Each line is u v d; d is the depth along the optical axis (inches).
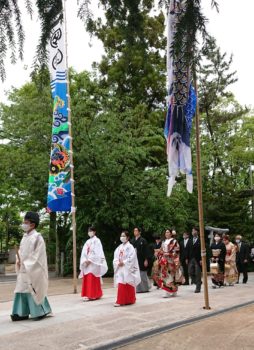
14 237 1603.1
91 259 462.6
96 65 972.6
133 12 187.5
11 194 1130.0
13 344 262.2
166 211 885.8
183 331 309.4
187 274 636.7
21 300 339.3
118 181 876.0
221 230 908.6
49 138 858.1
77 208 887.1
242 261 708.7
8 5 178.1
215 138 1250.6
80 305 421.1
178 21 165.0
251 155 1221.1
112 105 902.4
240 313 386.9
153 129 944.3
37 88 197.3
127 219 851.4
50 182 565.9
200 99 1242.6
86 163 859.4
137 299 469.1
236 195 1109.1
